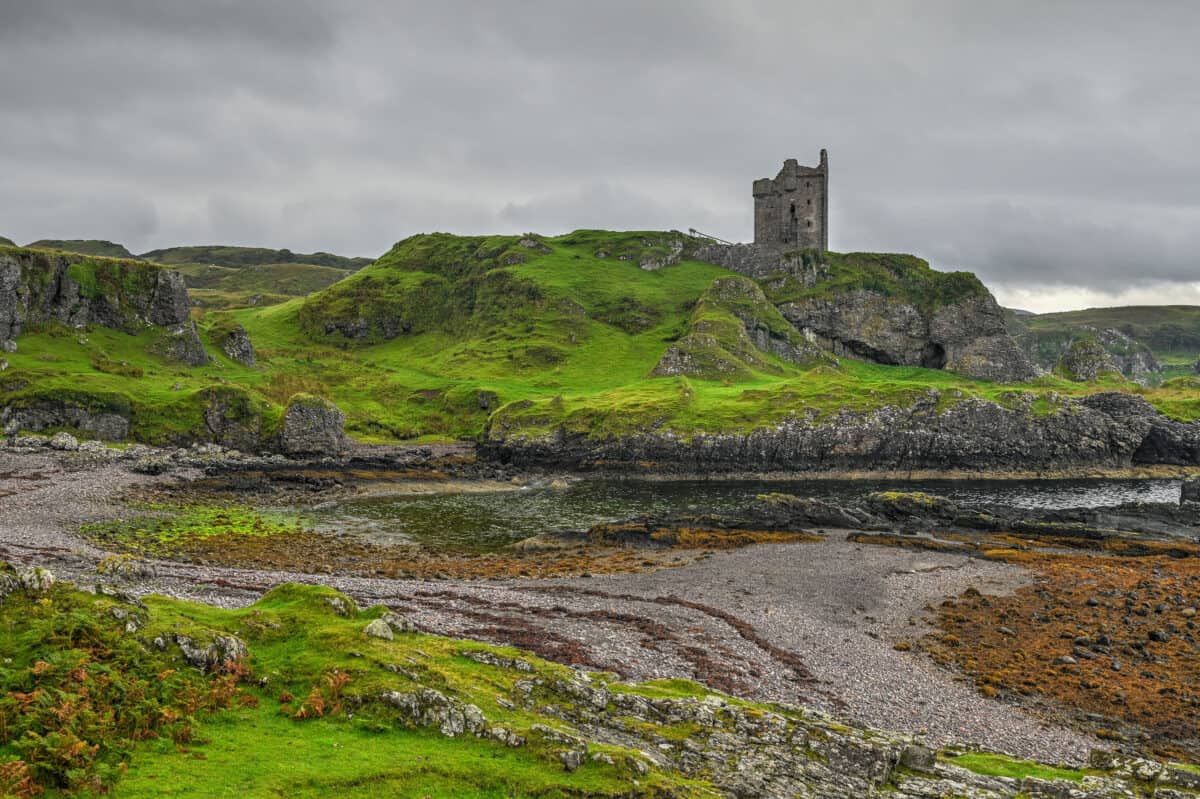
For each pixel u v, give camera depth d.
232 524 79.31
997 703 38.44
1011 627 50.69
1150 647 46.59
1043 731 35.16
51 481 89.56
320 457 128.12
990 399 145.88
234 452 122.00
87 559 52.50
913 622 51.78
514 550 75.06
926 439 139.38
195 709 23.84
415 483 116.75
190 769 20.53
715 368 184.62
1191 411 155.00
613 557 70.81
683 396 147.62
